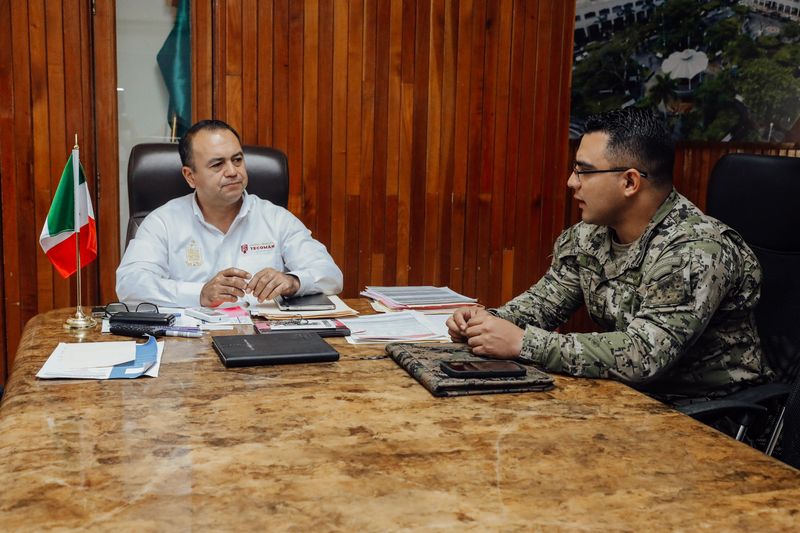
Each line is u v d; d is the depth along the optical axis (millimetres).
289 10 3621
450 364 1568
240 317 2105
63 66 3373
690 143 4855
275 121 3668
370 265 3889
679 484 1080
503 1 3920
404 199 3896
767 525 958
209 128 2594
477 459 1159
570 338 1671
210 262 2699
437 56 3852
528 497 1029
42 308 3459
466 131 3951
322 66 3693
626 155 1839
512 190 4078
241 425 1282
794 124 4961
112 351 1709
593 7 4652
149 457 1138
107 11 3404
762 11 4836
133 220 2732
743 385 1954
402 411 1378
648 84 4781
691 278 1744
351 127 3770
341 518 956
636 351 1658
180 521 938
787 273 2150
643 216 1892
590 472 1118
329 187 3781
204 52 3564
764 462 1167
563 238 2201
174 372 1587
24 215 3400
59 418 1297
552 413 1391
